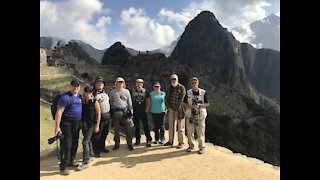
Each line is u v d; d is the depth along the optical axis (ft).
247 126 255.29
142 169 15.17
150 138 20.95
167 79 277.64
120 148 20.13
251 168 15.26
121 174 14.32
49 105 73.20
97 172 14.57
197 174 14.32
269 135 240.12
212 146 22.62
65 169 14.08
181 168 15.33
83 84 142.51
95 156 17.44
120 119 18.83
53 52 203.00
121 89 18.56
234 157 18.21
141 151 19.17
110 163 16.24
